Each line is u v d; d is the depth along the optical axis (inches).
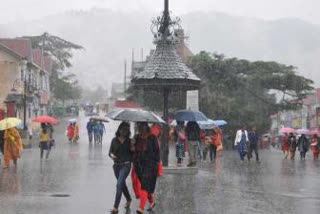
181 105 1988.2
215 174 911.0
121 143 513.0
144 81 870.4
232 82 2281.0
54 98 4215.1
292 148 1455.5
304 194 671.1
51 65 3841.0
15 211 502.6
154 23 914.1
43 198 589.3
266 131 2443.4
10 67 2306.8
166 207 546.9
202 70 2251.5
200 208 544.1
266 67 2453.2
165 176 845.8
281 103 2444.6
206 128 1299.2
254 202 593.6
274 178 869.8
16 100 2239.2
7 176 813.2
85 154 1323.8
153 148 512.7
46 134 1175.0
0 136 955.3
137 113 532.4
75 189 671.1
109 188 684.7
